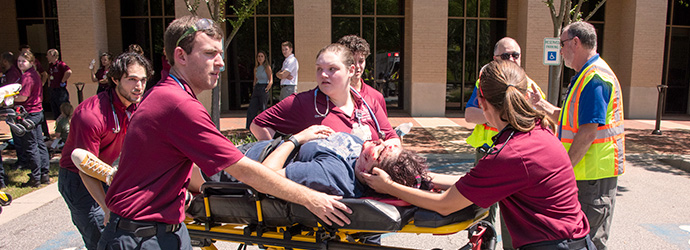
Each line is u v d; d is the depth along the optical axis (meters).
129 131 2.15
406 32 14.78
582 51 3.32
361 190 2.66
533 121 2.17
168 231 2.22
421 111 14.09
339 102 3.28
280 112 3.32
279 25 14.48
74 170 3.25
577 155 3.16
